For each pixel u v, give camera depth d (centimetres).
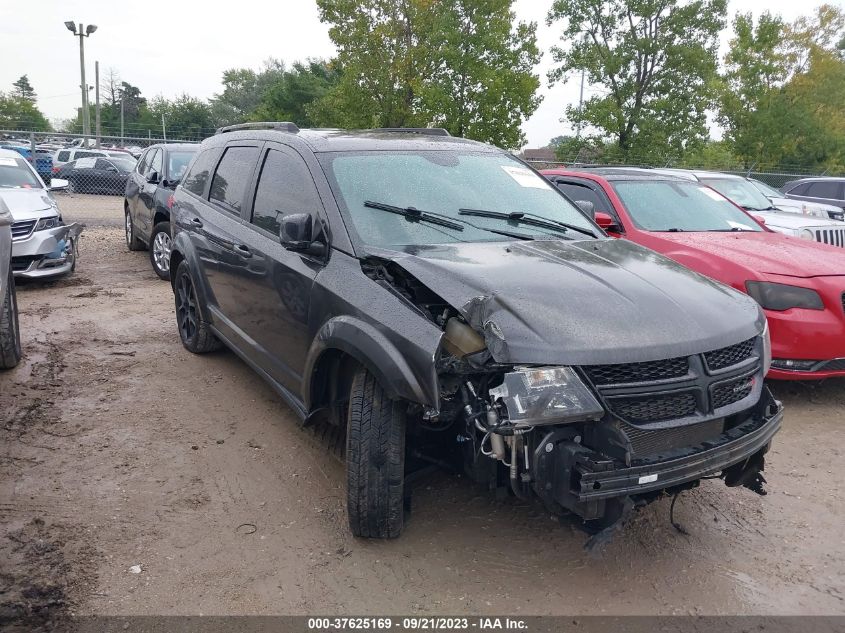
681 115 2478
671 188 716
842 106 2998
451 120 2000
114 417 491
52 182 1020
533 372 282
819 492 417
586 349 289
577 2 2520
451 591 315
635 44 2438
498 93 1955
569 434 292
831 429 514
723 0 2405
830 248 613
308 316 383
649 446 302
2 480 398
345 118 2183
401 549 344
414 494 394
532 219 423
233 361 615
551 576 327
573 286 325
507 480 313
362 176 413
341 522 367
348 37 2111
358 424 326
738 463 337
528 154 3700
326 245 382
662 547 354
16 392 529
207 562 330
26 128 6919
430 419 307
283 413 506
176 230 619
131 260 1131
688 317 321
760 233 666
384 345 315
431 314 323
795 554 352
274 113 4966
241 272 474
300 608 302
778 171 2781
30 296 852
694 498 405
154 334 696
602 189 693
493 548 347
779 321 521
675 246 603
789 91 2928
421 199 411
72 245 953
